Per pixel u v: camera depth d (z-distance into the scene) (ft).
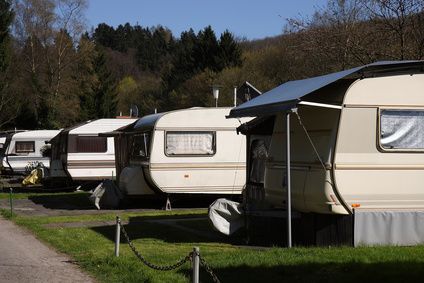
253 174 40.42
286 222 32.78
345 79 31.01
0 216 53.67
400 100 30.99
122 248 34.09
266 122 38.52
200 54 207.10
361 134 30.35
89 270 28.94
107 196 58.70
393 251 28.55
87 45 188.03
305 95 29.37
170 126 56.03
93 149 76.02
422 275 23.41
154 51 344.69
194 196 59.06
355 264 25.57
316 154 31.01
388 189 30.60
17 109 176.04
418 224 30.86
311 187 31.04
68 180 80.43
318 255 28.04
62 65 181.68
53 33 180.75
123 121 78.23
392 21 57.98
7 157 96.78
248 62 180.86
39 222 47.75
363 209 30.48
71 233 41.14
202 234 39.01
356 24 66.39
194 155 56.34
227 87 164.45
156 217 49.67
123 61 326.24
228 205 36.47
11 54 176.45
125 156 64.03
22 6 179.42
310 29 69.56
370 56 59.47
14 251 34.96
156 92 237.45
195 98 188.85
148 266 26.05
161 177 55.62
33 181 87.04
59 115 179.83
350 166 30.25
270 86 153.99
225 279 24.59
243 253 30.01
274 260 27.37
